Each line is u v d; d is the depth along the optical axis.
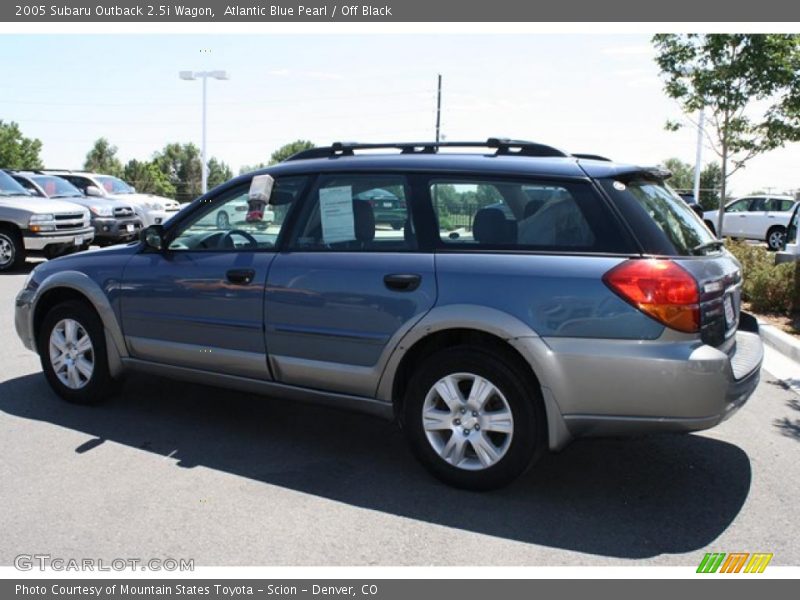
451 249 3.95
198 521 3.56
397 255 4.05
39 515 3.59
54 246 13.87
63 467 4.19
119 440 4.65
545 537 3.46
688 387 3.46
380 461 4.38
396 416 4.18
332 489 3.96
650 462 4.39
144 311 4.91
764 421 5.16
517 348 3.66
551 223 3.79
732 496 3.92
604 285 3.55
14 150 80.56
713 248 4.12
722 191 11.88
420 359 4.07
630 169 3.91
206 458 4.38
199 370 4.79
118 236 16.55
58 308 5.29
